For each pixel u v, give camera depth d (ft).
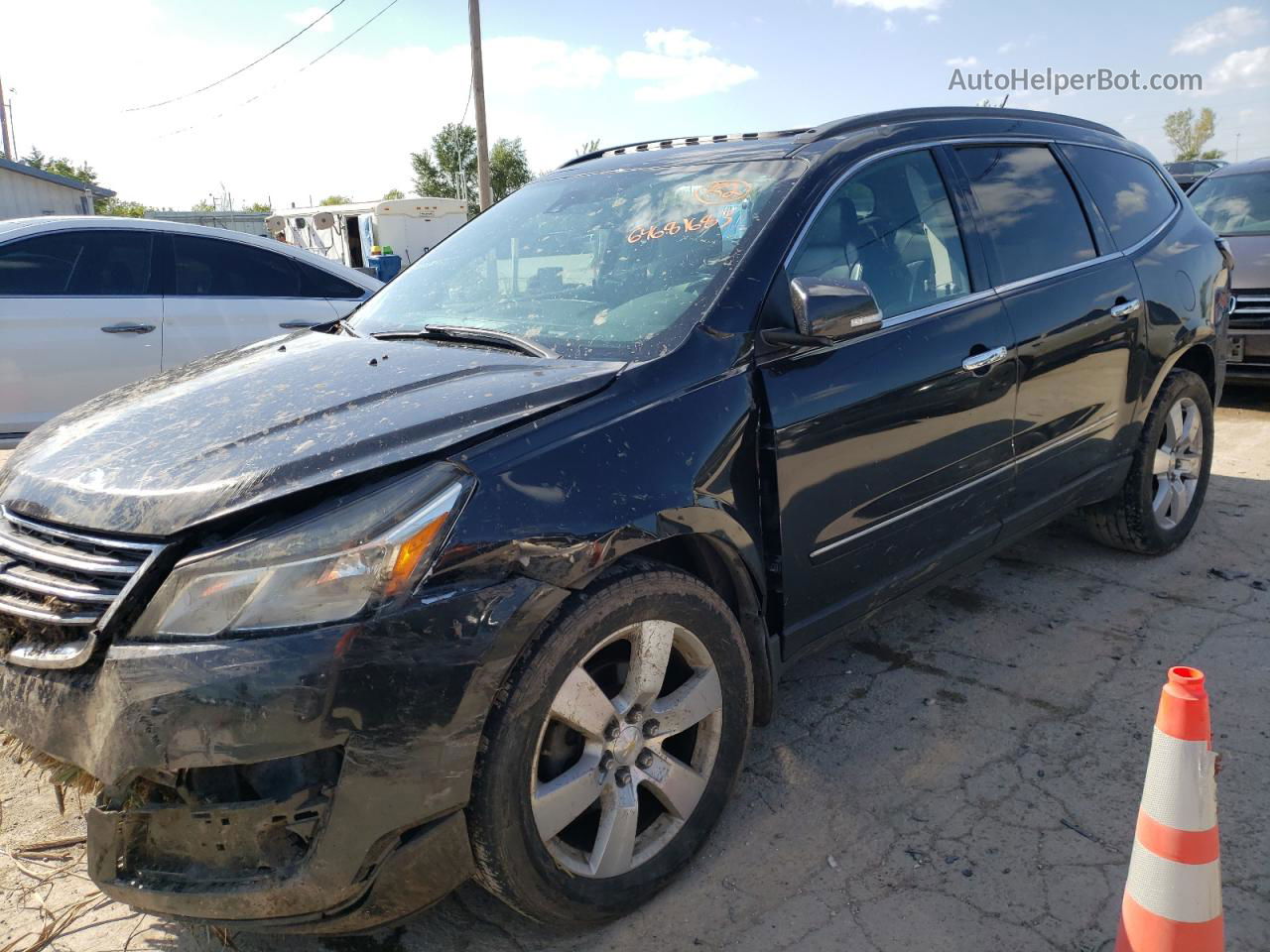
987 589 14.25
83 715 6.43
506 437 7.09
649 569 7.57
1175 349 13.82
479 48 69.97
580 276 9.97
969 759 10.01
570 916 7.43
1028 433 11.37
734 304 8.66
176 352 20.17
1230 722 10.38
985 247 11.17
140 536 6.62
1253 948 7.23
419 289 11.39
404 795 6.38
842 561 9.34
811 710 11.10
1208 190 28.55
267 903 6.34
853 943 7.55
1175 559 15.05
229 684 6.06
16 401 18.74
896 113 11.35
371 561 6.30
